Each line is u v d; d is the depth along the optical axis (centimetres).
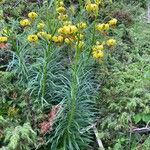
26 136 330
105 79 416
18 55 393
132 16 537
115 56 455
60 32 349
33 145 342
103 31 387
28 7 515
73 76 348
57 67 402
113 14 522
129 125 360
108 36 475
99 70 423
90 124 372
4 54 429
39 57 411
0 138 338
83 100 381
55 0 378
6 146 331
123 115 362
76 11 483
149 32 506
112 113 380
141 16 540
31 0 535
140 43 484
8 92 387
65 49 423
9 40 412
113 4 547
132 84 399
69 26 331
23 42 414
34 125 360
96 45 379
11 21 464
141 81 401
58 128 353
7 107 379
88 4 354
